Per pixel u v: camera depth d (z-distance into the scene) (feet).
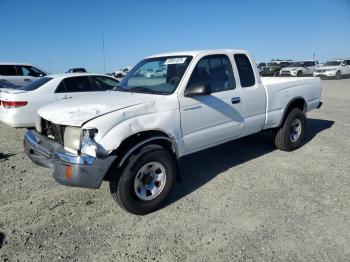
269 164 17.79
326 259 9.62
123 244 10.68
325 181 15.28
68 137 11.91
